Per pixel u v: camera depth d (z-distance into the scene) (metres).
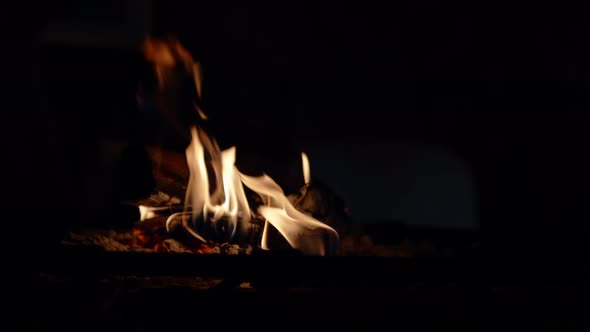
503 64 4.16
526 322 1.78
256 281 1.75
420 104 4.26
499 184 4.26
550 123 4.14
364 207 4.44
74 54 3.89
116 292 1.77
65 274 1.70
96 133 3.94
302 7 4.15
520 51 4.14
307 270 1.72
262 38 4.15
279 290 1.81
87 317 1.68
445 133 4.30
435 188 4.46
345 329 1.69
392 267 1.74
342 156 4.36
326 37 4.18
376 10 4.17
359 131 4.29
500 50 4.15
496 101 4.20
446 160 4.39
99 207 3.87
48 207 3.87
